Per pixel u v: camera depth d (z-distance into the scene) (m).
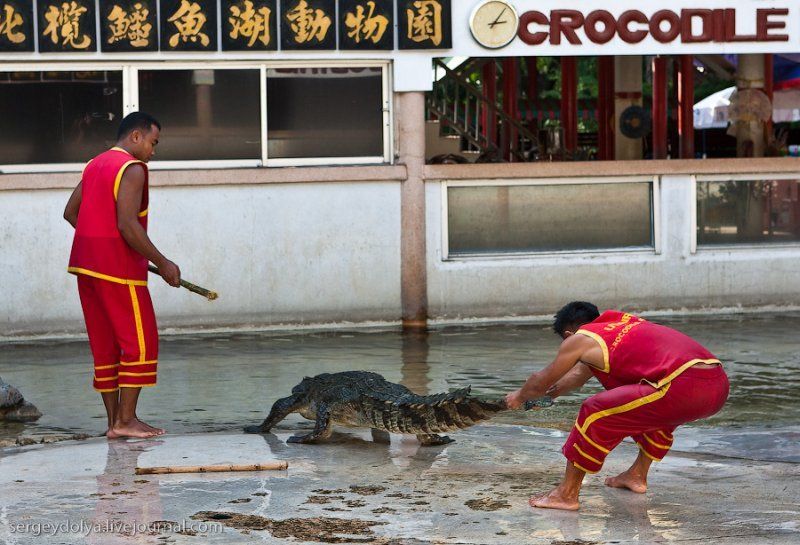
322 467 5.83
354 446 6.41
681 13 11.95
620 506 5.00
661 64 17.66
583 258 12.23
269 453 6.21
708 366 4.92
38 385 8.79
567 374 5.45
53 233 11.42
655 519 4.77
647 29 11.93
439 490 5.30
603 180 12.25
